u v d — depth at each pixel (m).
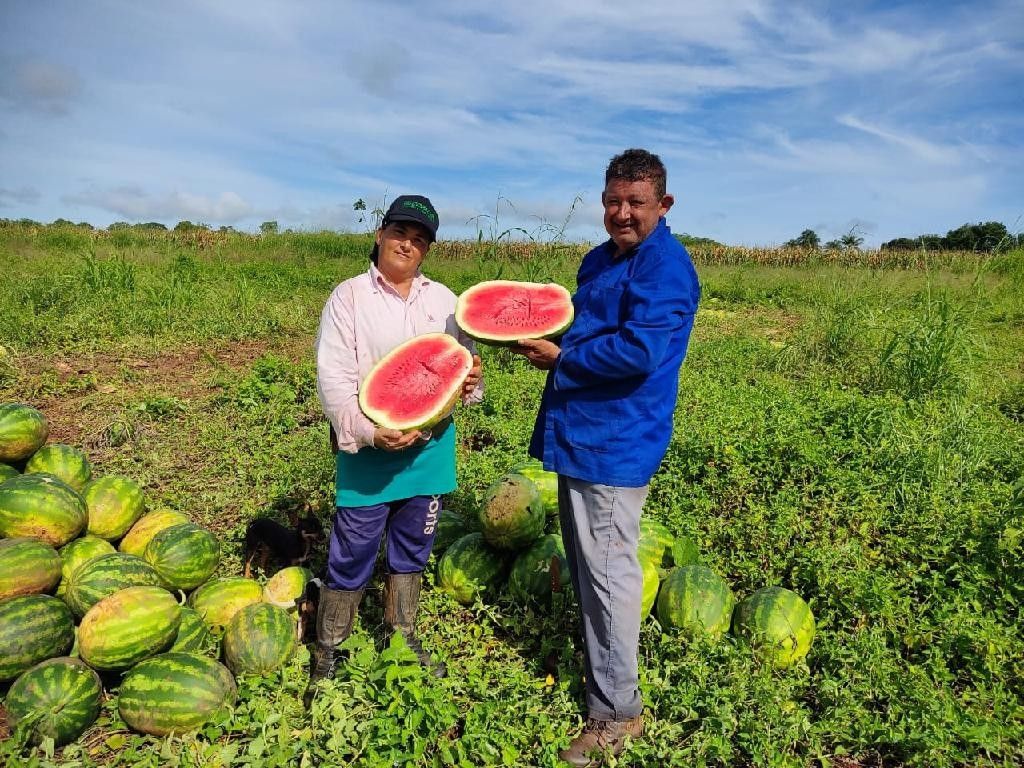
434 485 3.58
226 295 13.40
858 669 3.66
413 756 2.97
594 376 3.03
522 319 3.46
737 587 4.62
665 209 3.16
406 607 3.77
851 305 11.58
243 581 4.14
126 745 3.23
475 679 3.56
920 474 5.68
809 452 5.73
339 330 3.40
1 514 3.95
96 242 25.95
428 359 3.39
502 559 4.50
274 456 6.31
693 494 5.51
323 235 30.86
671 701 3.43
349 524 3.45
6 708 3.22
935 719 3.24
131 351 9.89
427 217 3.30
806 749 3.26
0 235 26.84
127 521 4.48
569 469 3.17
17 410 4.76
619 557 3.14
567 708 3.44
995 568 4.48
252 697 3.36
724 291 18.75
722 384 8.95
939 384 8.80
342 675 3.48
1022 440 6.82
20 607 3.37
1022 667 3.72
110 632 3.30
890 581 4.28
